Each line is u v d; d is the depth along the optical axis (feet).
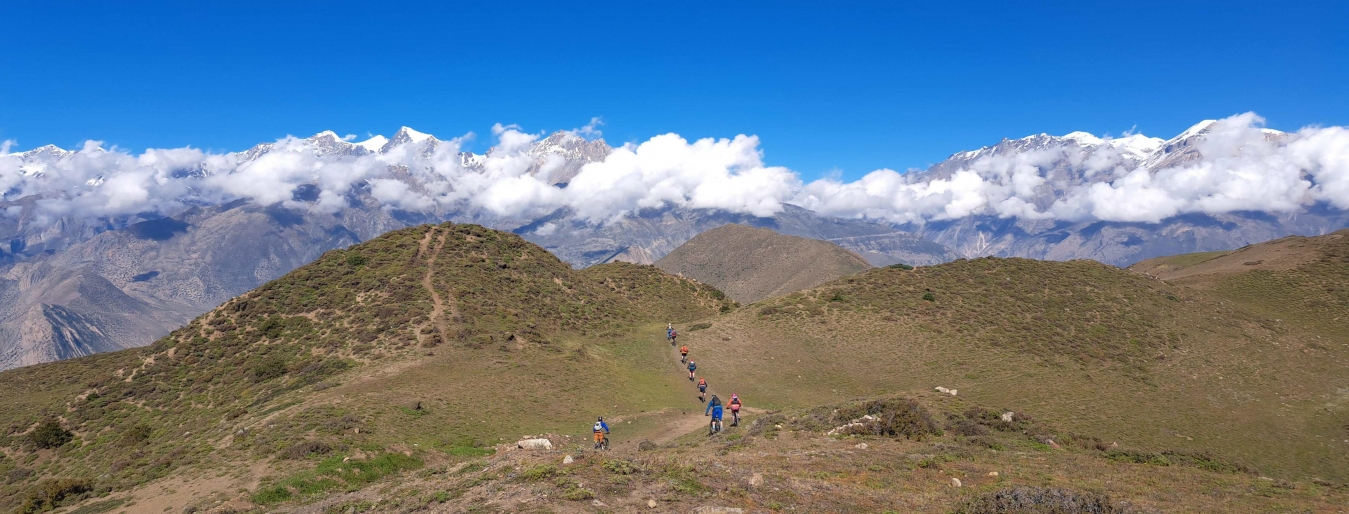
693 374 222.48
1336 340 254.68
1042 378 195.21
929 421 109.40
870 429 105.70
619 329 283.79
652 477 66.90
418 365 192.24
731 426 140.46
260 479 100.83
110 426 163.02
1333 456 136.67
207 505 90.27
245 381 189.16
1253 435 146.92
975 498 64.13
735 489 64.13
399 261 288.10
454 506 62.18
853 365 226.99
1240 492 73.20
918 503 63.05
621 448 112.88
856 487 68.44
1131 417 153.79
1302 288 320.29
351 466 107.65
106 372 211.20
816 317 269.03
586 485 63.41
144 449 134.21
